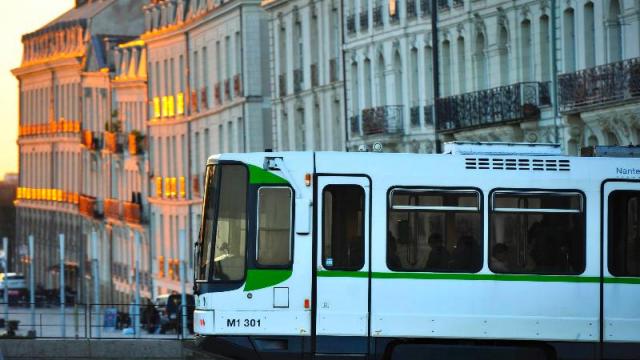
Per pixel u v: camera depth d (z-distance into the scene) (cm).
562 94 11688
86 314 10388
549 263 6869
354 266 6825
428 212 6850
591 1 11544
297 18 18262
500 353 6881
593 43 11625
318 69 17625
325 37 17388
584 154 7094
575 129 11800
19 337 9756
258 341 6850
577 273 6869
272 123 19962
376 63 15838
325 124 17525
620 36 11288
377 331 6825
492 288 6850
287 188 6838
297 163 6838
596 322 6875
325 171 6831
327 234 6825
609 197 6906
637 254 6894
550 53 12325
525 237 6869
